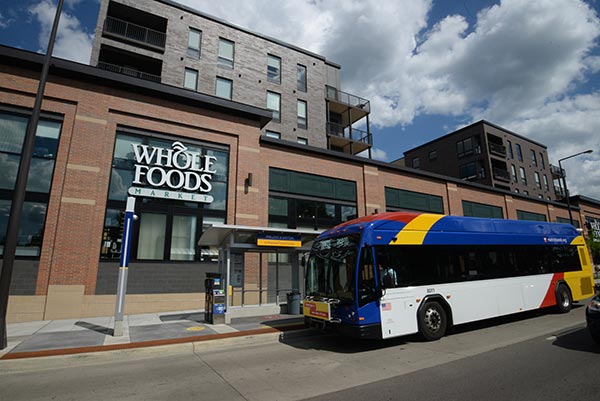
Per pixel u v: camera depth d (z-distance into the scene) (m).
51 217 12.65
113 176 14.04
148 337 8.73
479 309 9.29
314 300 8.55
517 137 41.56
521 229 11.27
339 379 5.58
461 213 25.55
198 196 15.38
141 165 14.48
